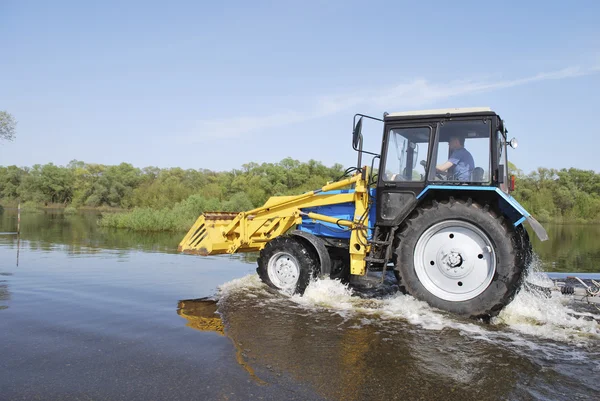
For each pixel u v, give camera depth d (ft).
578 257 43.37
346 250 21.53
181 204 92.73
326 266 19.75
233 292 19.85
